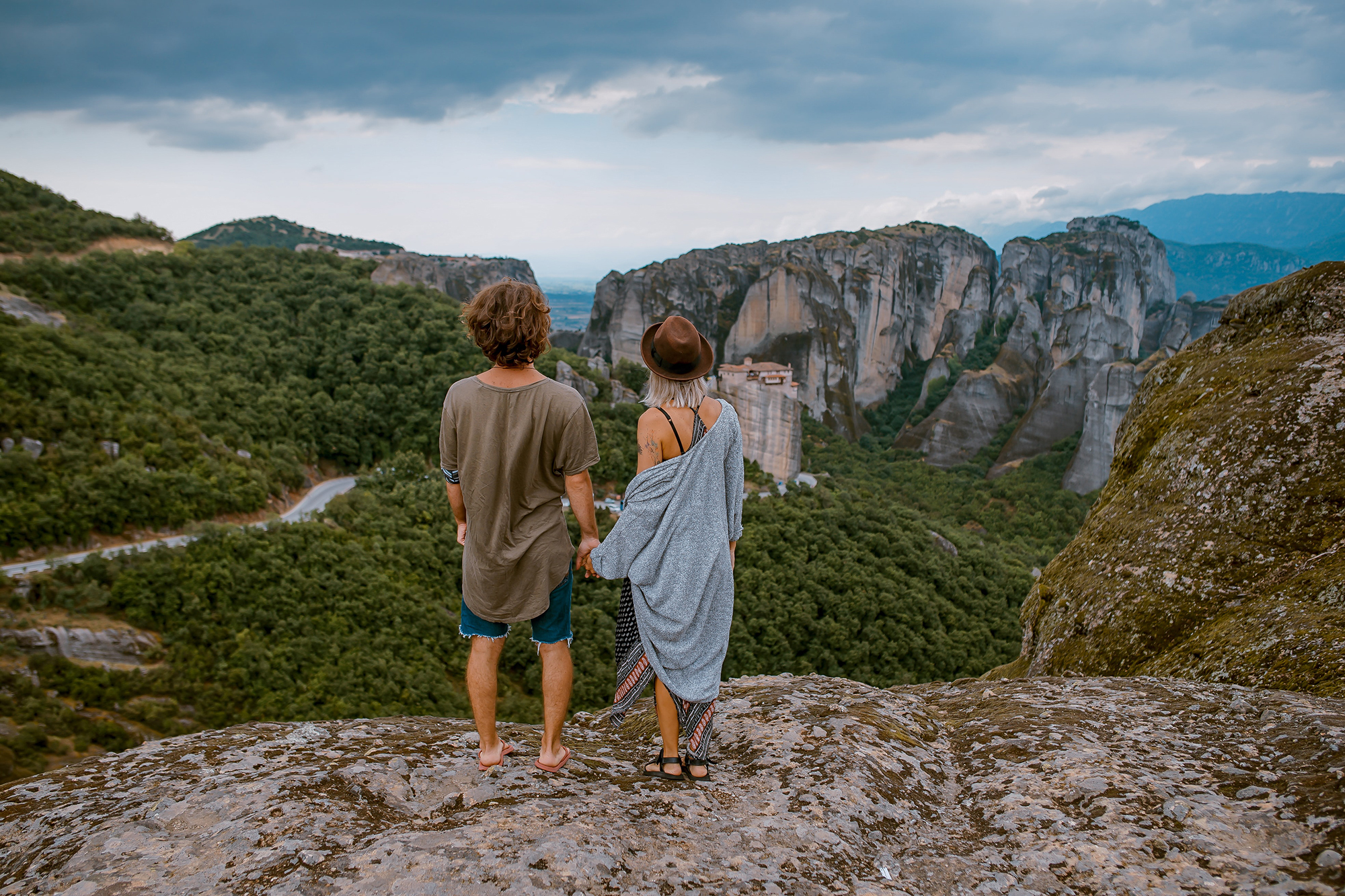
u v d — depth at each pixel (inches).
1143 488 250.4
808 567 1743.4
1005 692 158.1
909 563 1935.3
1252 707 126.3
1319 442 209.6
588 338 4958.2
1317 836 83.5
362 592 1477.6
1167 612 210.1
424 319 3361.2
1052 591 257.3
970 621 1742.1
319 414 2657.5
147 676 1182.3
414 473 2472.9
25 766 967.6
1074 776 107.6
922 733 137.6
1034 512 3280.0
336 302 3351.4
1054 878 85.7
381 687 1239.5
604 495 2265.0
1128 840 89.3
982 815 105.1
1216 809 92.7
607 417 2704.2
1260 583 198.1
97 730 1057.5
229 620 1321.4
